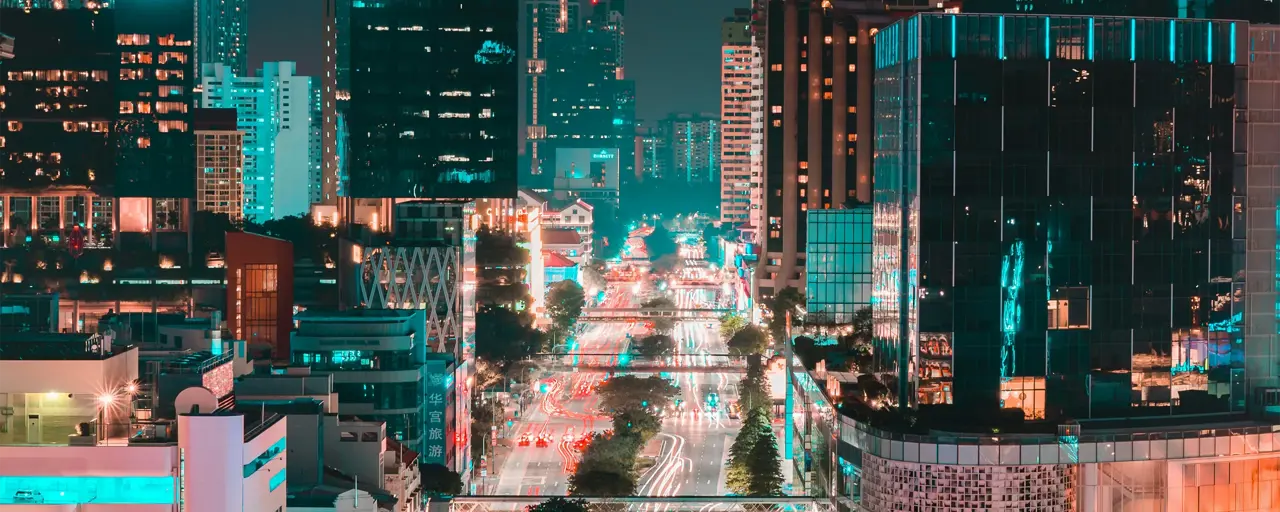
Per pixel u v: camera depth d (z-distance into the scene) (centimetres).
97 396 15475
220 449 14412
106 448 14375
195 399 14912
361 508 17125
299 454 18725
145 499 14388
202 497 14388
